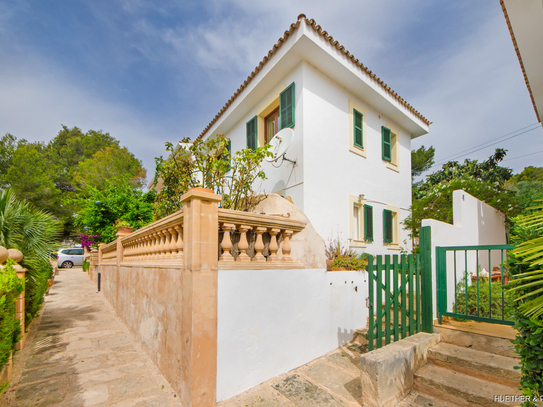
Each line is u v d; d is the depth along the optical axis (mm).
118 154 30344
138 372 3516
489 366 2889
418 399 2918
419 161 20047
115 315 6574
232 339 3004
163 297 3541
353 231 8422
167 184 5793
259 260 3541
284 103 8148
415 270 4020
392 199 10297
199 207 2852
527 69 4996
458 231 4980
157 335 3701
